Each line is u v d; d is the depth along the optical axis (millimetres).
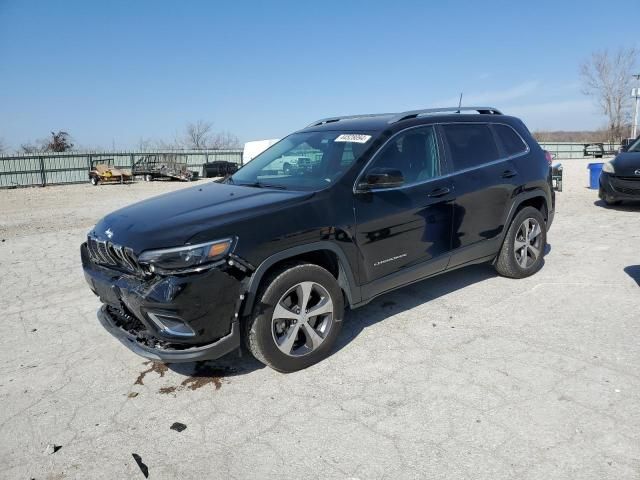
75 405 3387
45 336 4582
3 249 8414
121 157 32344
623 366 3492
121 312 3477
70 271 6801
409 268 4215
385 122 4410
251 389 3455
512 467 2543
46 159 28453
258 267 3277
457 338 4074
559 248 6848
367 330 4312
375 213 3895
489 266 5996
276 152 4875
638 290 4996
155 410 3273
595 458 2570
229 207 3523
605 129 52562
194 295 3059
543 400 3119
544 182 5445
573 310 4555
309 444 2828
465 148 4766
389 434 2871
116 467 2738
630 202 10836
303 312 3572
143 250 3150
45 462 2811
